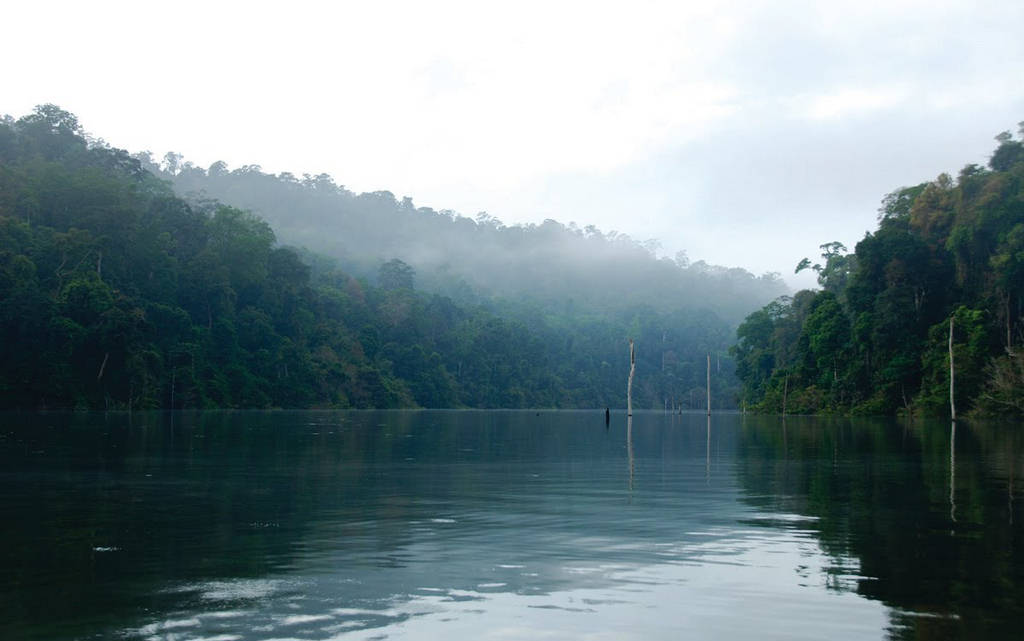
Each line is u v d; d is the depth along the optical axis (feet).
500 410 555.69
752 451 95.40
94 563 30.12
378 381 449.89
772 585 26.91
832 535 36.19
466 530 37.52
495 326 608.19
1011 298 230.89
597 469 70.95
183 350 310.86
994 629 22.16
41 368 248.93
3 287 250.37
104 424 157.17
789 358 385.29
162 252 336.90
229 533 36.52
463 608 24.13
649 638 21.49
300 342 400.67
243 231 403.75
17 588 26.30
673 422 243.40
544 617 23.24
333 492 52.26
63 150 404.16
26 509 43.78
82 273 278.87
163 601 24.73
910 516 41.86
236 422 186.29
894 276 268.82
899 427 168.35
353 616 23.26
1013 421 199.72
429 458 83.05
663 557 31.45
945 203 276.82
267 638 21.22
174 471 65.51
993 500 48.03
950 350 216.95
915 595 25.66
